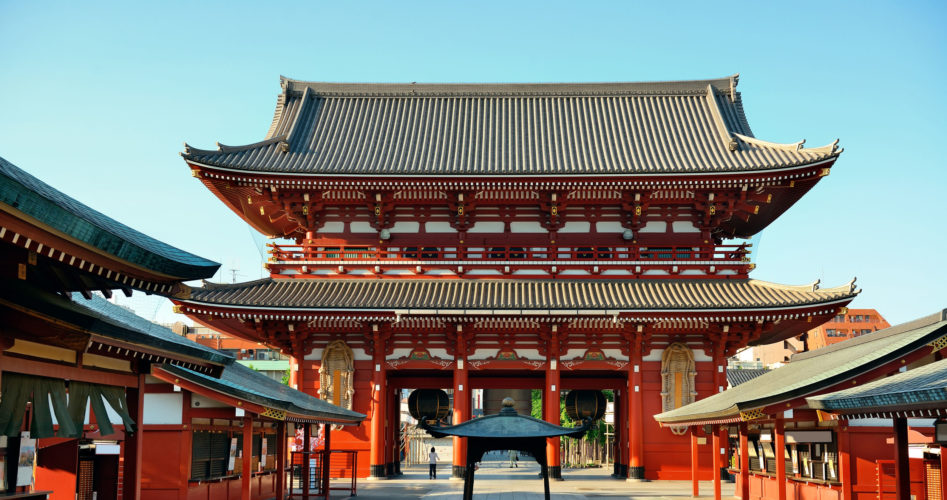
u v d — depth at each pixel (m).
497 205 55.25
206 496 29.16
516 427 24.78
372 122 62.03
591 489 45.34
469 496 24.64
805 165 50.16
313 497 40.06
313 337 53.09
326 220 55.41
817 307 48.41
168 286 16.45
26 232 12.70
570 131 60.50
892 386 21.06
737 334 51.56
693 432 41.00
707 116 61.97
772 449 35.84
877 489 27.75
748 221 59.03
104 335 16.09
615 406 58.31
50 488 21.20
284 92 64.12
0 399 15.34
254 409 26.78
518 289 52.53
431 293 51.94
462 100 64.81
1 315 14.89
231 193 54.66
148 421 27.20
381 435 51.84
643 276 53.59
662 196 53.91
